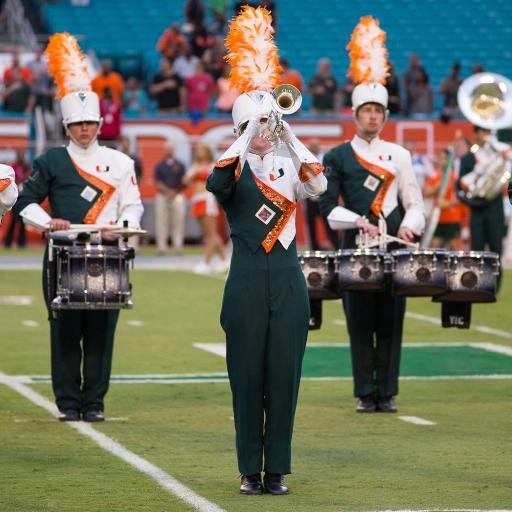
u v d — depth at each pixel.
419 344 37.78
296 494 19.52
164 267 62.84
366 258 25.66
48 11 91.94
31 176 26.16
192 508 18.56
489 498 19.16
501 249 44.06
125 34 91.25
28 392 29.25
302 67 91.44
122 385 30.47
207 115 77.06
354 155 27.47
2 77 83.00
